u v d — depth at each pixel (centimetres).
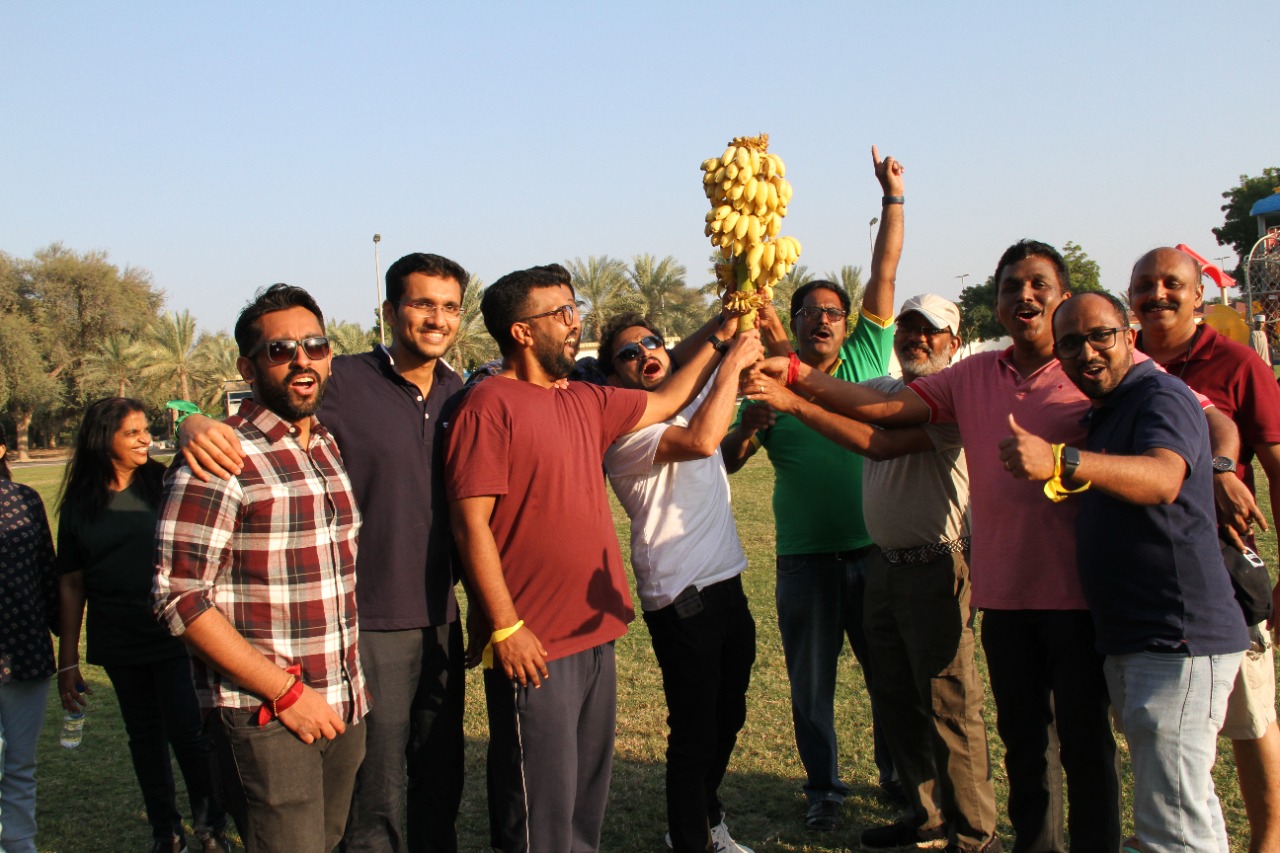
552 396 380
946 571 439
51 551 485
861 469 505
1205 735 328
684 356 475
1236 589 374
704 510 441
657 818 507
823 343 529
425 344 381
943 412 421
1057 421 381
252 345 325
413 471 381
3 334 5678
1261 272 3167
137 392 5684
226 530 309
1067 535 372
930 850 465
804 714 499
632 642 811
